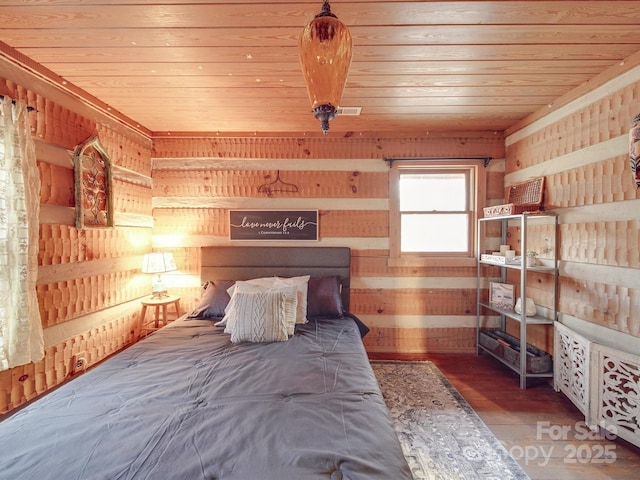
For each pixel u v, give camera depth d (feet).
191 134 9.95
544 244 8.02
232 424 3.70
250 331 6.54
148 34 5.06
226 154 10.00
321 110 3.26
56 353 6.37
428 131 9.83
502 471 4.98
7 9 4.41
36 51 5.52
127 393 4.43
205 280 9.79
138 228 9.32
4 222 5.08
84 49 5.47
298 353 5.92
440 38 5.15
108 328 7.98
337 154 9.95
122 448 3.29
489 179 9.90
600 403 5.88
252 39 5.21
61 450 3.25
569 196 7.17
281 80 6.64
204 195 10.02
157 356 5.78
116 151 8.34
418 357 9.55
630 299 5.73
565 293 7.30
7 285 5.13
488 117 8.78
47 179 6.18
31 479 2.88
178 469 3.00
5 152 5.10
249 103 7.82
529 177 8.62
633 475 4.95
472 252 10.00
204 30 4.97
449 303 9.95
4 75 5.35
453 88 7.00
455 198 10.17
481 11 4.50
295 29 4.96
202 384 4.70
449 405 6.85
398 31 4.96
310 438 3.45
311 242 9.95
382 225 9.96
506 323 9.82
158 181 10.04
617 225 5.98
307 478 2.90
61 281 6.49
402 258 9.91
